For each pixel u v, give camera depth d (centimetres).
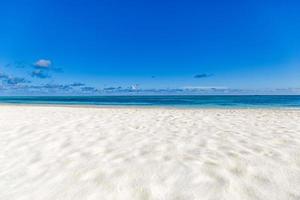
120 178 306
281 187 277
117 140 500
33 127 642
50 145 461
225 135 546
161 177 306
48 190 278
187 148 437
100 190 275
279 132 576
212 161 362
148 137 529
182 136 539
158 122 752
